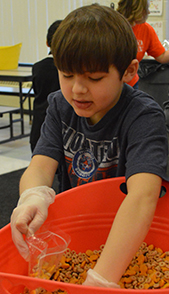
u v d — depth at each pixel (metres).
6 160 2.82
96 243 0.83
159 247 0.82
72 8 4.07
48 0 4.22
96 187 0.80
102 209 0.81
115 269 0.55
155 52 2.15
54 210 0.77
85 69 0.61
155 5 3.34
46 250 0.64
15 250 0.68
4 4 4.59
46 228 0.73
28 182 0.79
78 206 0.80
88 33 0.62
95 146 0.83
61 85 0.67
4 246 0.65
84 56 0.60
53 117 0.91
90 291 0.45
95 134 0.82
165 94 2.27
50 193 0.74
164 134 0.73
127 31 0.67
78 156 0.87
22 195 0.73
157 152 0.68
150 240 0.83
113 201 0.81
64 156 0.91
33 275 0.61
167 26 3.35
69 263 0.79
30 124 4.03
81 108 0.66
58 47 0.63
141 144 0.70
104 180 0.80
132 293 0.44
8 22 4.63
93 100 0.64
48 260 0.65
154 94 2.29
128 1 1.96
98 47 0.61
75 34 0.62
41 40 4.44
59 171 0.98
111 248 0.57
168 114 1.23
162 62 2.18
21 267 0.70
